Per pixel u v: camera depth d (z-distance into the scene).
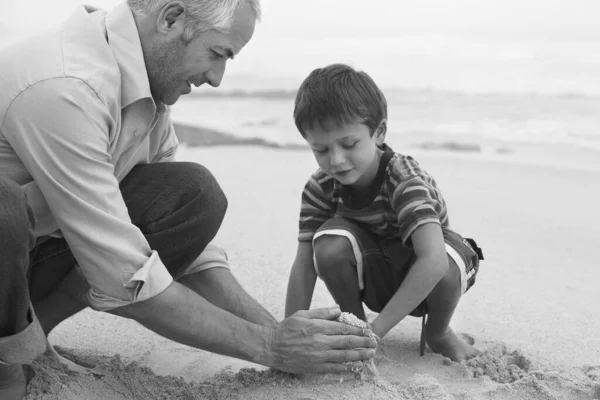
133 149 2.41
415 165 2.82
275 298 3.76
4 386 2.14
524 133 9.12
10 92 2.12
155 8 2.27
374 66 14.58
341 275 2.83
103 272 2.12
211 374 2.77
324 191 2.96
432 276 2.62
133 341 3.09
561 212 5.77
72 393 2.28
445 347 2.94
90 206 2.10
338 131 2.65
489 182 6.84
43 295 2.51
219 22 2.26
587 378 2.56
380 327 2.61
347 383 2.46
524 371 2.78
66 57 2.16
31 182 2.22
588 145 8.46
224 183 6.75
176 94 2.42
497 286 4.05
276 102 12.04
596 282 4.13
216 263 2.69
